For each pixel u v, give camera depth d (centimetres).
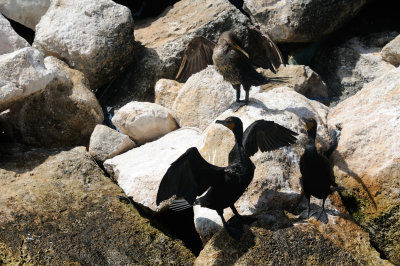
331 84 1169
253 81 905
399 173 786
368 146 831
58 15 1105
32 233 745
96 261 731
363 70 1134
